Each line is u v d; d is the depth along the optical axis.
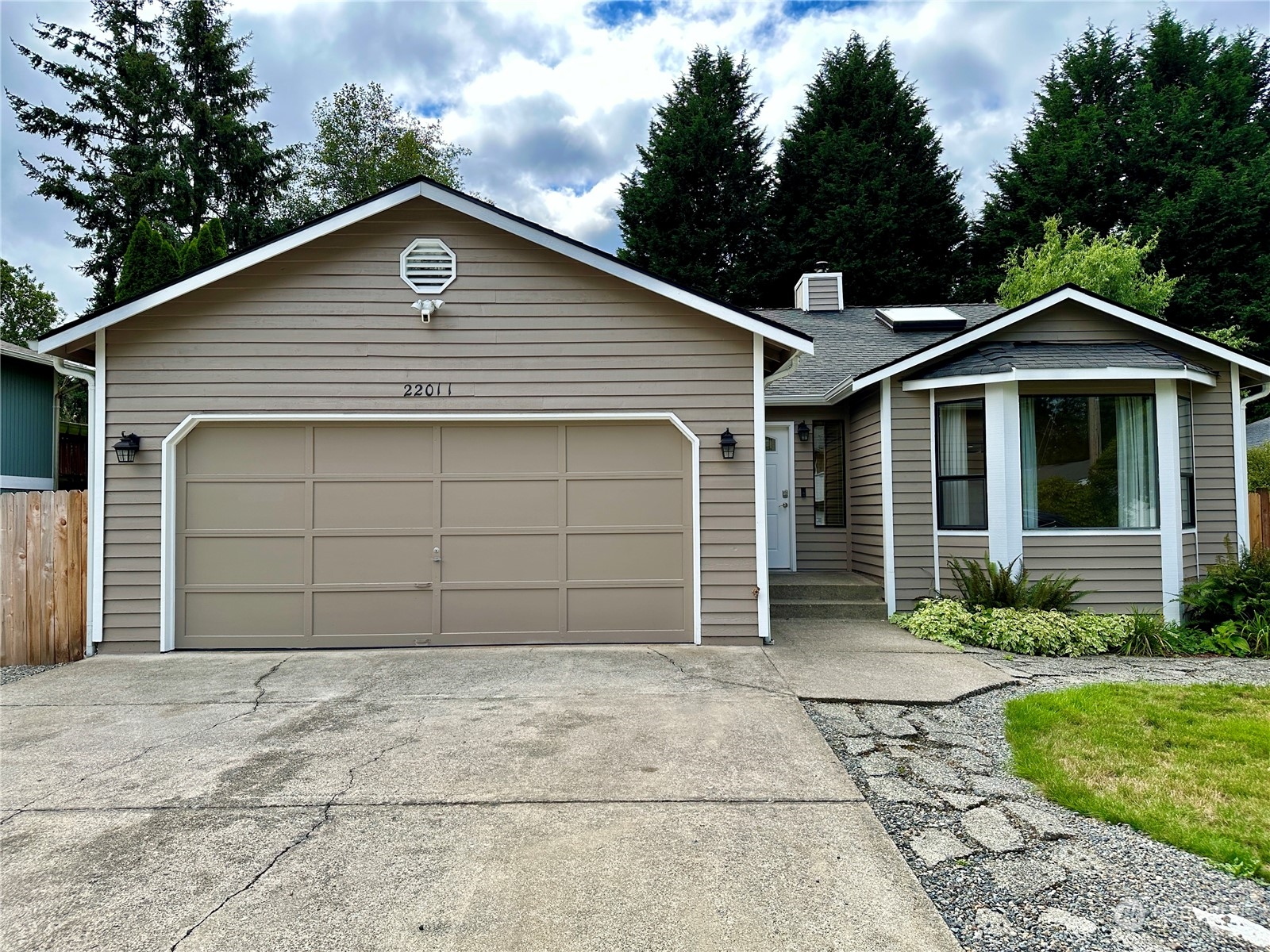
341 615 6.74
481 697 5.15
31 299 22.14
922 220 22.41
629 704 4.95
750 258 22.78
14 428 10.62
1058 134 22.45
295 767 3.86
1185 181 20.59
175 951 2.33
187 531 6.67
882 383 8.23
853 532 9.41
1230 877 2.82
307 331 6.67
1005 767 3.94
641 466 6.91
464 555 6.83
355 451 6.79
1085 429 7.66
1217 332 17.89
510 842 3.03
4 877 2.79
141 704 5.03
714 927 2.43
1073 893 2.71
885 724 4.64
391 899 2.62
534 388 6.79
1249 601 6.95
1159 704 4.88
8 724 4.63
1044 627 6.70
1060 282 17.31
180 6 24.14
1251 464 12.34
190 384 6.60
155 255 11.34
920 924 2.45
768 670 5.82
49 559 6.49
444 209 6.77
